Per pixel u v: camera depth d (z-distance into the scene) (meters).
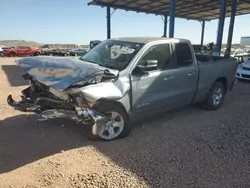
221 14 13.23
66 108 4.04
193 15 23.45
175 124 5.29
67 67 3.88
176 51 5.25
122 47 4.88
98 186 3.02
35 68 4.12
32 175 3.24
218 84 6.43
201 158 3.77
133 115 4.54
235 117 5.84
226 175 3.32
